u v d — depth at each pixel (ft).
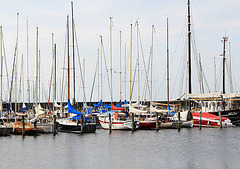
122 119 191.42
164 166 101.91
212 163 105.50
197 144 141.18
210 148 131.54
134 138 159.33
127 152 124.26
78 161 109.50
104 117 199.93
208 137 161.79
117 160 110.52
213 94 215.10
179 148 131.95
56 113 221.87
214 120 203.92
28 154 121.49
